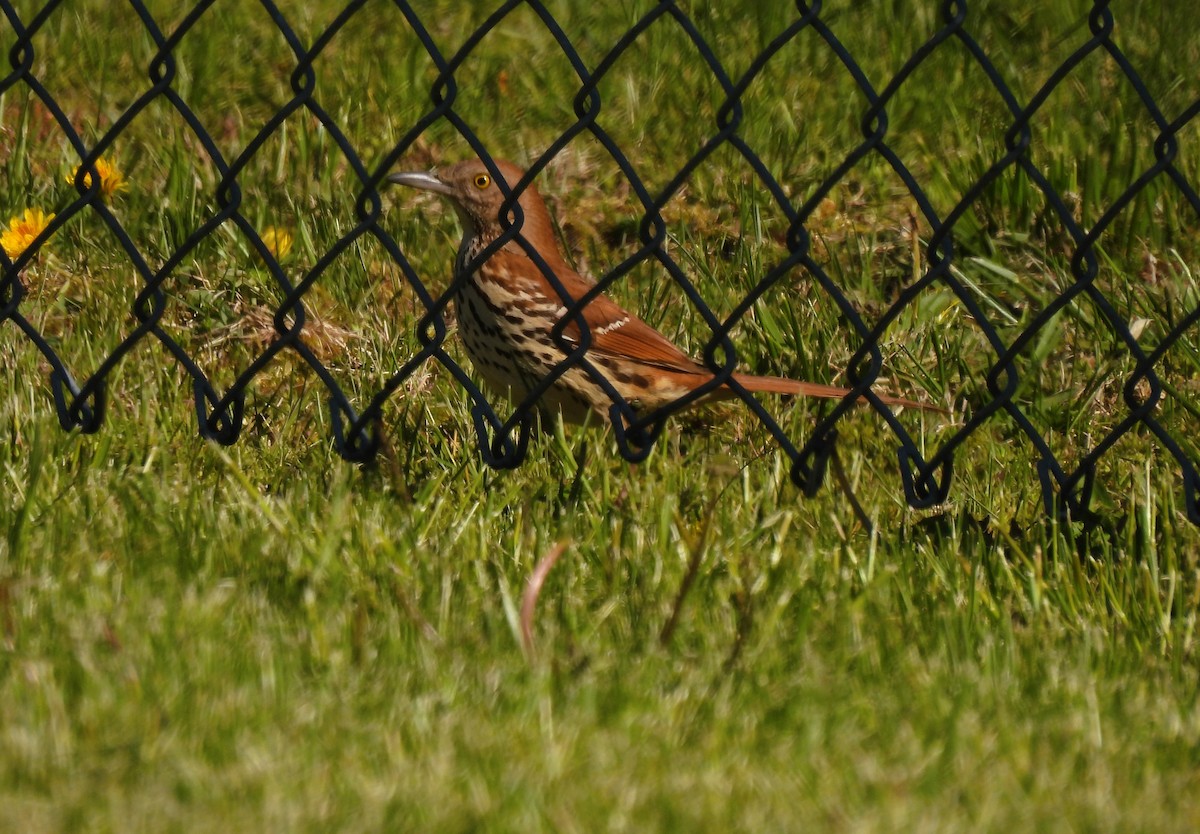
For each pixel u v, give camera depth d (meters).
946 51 19.00
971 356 13.54
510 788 6.71
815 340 13.31
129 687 7.47
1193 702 8.02
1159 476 11.36
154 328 10.42
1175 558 9.71
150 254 14.13
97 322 12.91
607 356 12.13
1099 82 18.00
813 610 8.88
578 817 6.51
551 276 9.70
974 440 12.20
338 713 7.39
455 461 11.29
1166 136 8.80
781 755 7.16
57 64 17.48
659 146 16.62
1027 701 7.92
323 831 6.34
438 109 9.48
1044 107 17.59
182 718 7.22
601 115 17.53
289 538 9.29
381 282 14.16
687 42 19.17
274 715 7.32
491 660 8.09
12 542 9.13
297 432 11.70
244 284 13.68
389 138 16.52
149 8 19.22
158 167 15.48
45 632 8.05
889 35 18.89
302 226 14.36
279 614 8.43
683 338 13.36
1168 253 14.60
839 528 9.84
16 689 7.43
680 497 10.46
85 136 16.02
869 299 14.01
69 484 10.01
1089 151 15.95
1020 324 13.93
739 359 13.23
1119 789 6.98
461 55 9.36
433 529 9.83
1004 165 8.92
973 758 7.18
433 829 6.38
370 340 13.10
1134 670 8.44
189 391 12.36
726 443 12.09
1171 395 12.26
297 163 15.81
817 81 18.20
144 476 10.20
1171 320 13.36
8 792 6.59
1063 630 8.90
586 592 9.12
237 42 18.61
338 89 17.50
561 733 7.25
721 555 9.46
